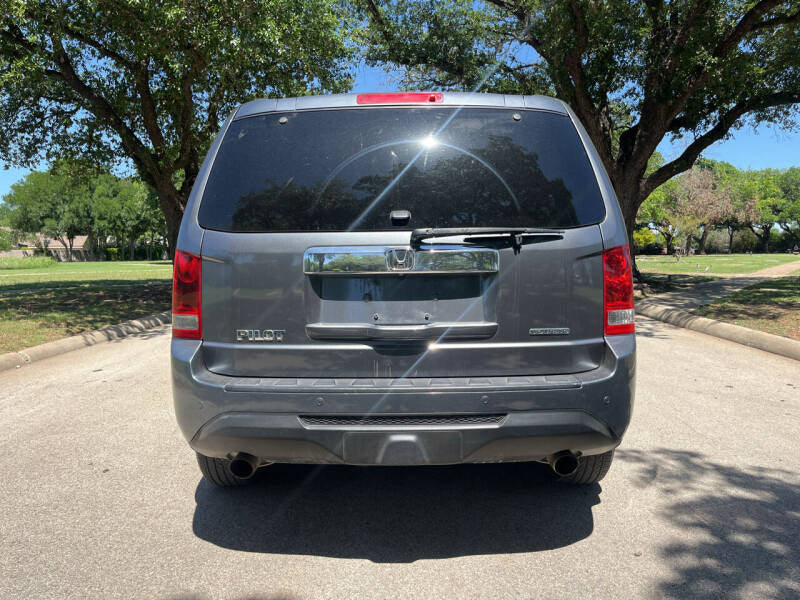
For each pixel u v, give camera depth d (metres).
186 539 3.01
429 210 2.76
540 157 2.87
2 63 13.76
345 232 2.75
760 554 2.82
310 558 2.82
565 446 2.74
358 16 19.72
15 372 6.96
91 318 10.60
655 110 15.40
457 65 19.41
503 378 2.73
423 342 2.74
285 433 2.67
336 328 2.75
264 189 2.82
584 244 2.79
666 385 6.12
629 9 13.81
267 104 2.99
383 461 2.66
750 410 5.21
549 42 14.73
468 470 3.92
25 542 2.98
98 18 12.76
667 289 15.97
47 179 72.62
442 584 2.59
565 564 2.75
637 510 3.31
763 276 20.94
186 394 2.78
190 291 2.82
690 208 53.38
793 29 14.24
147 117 15.46
